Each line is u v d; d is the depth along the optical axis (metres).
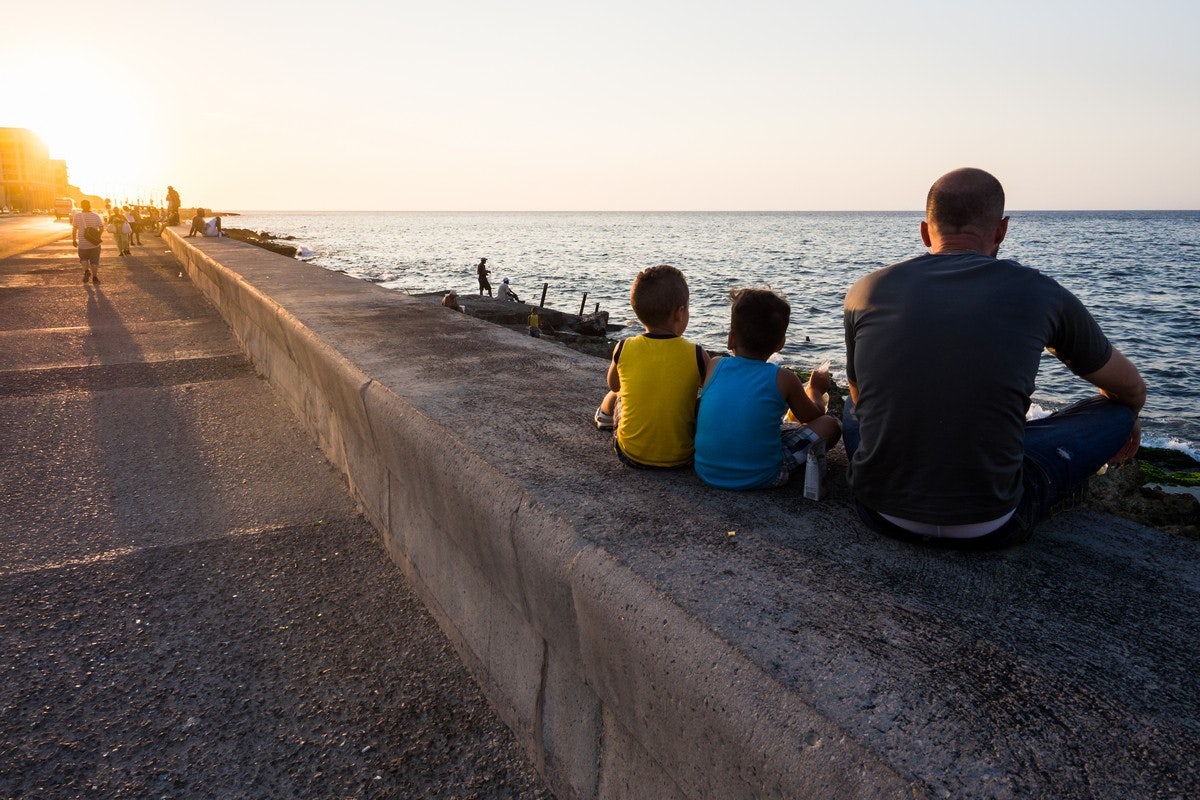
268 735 2.51
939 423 1.93
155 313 10.23
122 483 4.51
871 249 112.62
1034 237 151.62
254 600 3.29
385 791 2.29
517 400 3.52
